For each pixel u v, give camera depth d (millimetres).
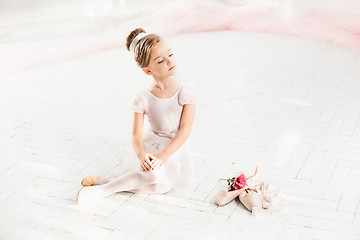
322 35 6309
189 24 7285
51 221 2996
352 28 6324
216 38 6766
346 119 4031
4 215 3090
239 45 6332
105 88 5266
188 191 3191
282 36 6570
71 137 4133
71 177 3492
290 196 3045
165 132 3141
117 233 2832
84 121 4441
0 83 5695
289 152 3586
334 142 3670
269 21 6965
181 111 3062
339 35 6219
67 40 6945
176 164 3162
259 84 4949
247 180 3098
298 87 4793
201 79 5219
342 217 2807
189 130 3043
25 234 2889
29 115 4668
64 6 8312
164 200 3119
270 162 3471
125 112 4590
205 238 2729
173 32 7211
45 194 3295
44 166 3672
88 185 3301
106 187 3135
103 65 6086
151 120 3121
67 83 5523
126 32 7168
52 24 7660
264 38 6543
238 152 3650
